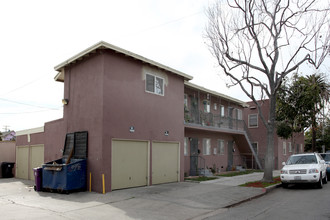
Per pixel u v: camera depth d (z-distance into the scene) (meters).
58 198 10.35
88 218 7.59
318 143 35.84
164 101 14.79
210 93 21.16
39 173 12.37
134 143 12.93
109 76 11.88
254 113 28.30
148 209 8.67
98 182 11.34
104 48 11.76
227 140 23.83
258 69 15.47
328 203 9.72
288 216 7.93
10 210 8.45
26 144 18.64
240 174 19.95
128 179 12.48
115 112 11.99
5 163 19.28
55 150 14.58
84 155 12.04
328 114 23.69
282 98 21.69
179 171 15.46
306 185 14.76
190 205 9.31
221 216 8.06
